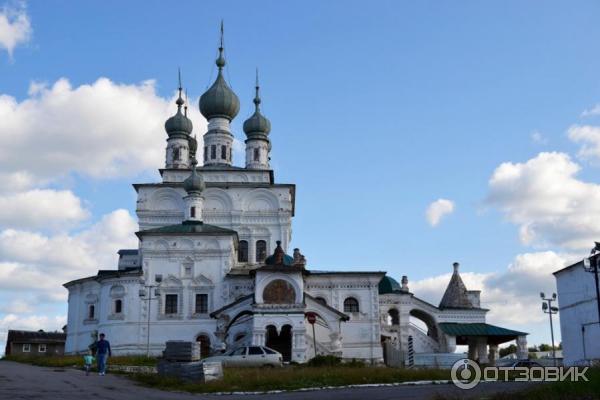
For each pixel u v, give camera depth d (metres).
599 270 45.12
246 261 78.62
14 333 100.25
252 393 29.14
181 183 79.25
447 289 82.06
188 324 69.56
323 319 65.38
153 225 78.50
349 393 27.95
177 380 33.12
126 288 70.06
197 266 71.12
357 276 72.50
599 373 25.12
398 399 24.48
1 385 27.19
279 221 79.56
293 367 43.50
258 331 60.72
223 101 86.94
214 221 79.38
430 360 60.03
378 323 71.44
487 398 22.84
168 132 87.19
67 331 77.25
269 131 88.94
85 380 33.00
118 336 68.88
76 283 76.50
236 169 82.88
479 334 75.19
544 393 21.94
